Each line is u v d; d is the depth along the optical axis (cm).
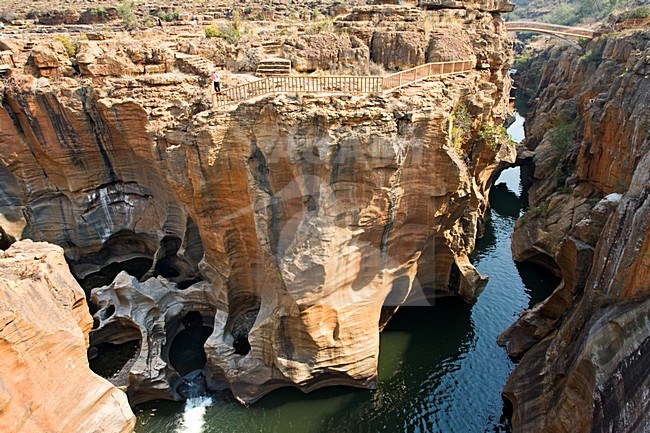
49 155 2636
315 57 2620
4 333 1088
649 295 1393
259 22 3944
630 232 1483
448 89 2153
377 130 1703
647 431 1084
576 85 5328
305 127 1753
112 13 4659
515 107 8056
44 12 4662
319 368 1945
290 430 1898
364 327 1969
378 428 1905
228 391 2064
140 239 2958
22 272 1264
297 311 1825
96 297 2339
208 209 2078
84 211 2803
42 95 2491
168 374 2048
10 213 2769
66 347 1238
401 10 3027
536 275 2972
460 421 1927
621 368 1291
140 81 2477
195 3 5250
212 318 2369
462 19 3144
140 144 2553
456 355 2259
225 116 1916
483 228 3509
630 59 3781
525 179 4612
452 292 2583
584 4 11719
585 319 1655
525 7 16800
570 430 1465
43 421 1159
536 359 1942
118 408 1340
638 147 2544
